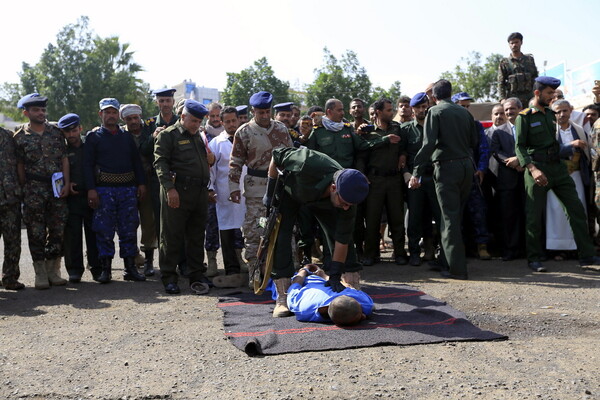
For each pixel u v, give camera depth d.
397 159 7.72
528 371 3.60
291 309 5.00
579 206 7.15
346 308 4.52
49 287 6.84
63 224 6.93
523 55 9.38
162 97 7.36
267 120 6.27
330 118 7.37
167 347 4.33
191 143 6.33
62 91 49.19
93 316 5.38
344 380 3.52
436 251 8.36
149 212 7.56
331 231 4.99
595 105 8.28
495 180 7.91
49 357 4.19
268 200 5.24
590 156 7.64
